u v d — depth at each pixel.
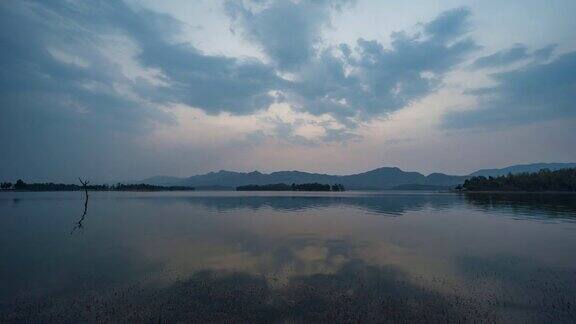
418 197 137.00
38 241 27.94
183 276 17.22
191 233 32.62
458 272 18.12
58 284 15.88
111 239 28.95
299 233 32.62
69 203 85.88
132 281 16.33
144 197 134.38
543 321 11.80
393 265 19.66
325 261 20.64
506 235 31.48
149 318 11.95
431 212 58.81
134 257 21.66
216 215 52.34
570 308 12.89
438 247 25.30
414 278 16.97
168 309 12.76
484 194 166.88
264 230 34.81
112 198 122.31
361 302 13.58
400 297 14.18
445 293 14.68
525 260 20.94
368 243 26.95
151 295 14.30
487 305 13.28
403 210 63.47
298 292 14.75
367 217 49.31
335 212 58.56
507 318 12.06
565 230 34.94
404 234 32.03
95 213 55.78
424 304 13.40
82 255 22.31
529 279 16.80
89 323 11.60
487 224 40.38
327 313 12.46
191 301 13.61
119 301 13.60
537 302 13.60
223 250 24.02
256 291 14.84
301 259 21.17
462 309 12.88
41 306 13.12
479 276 17.34
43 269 18.61
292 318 12.00
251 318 11.97
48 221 43.31
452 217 49.22
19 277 17.02
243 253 22.98
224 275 17.41
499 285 15.80
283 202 94.62
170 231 34.09
